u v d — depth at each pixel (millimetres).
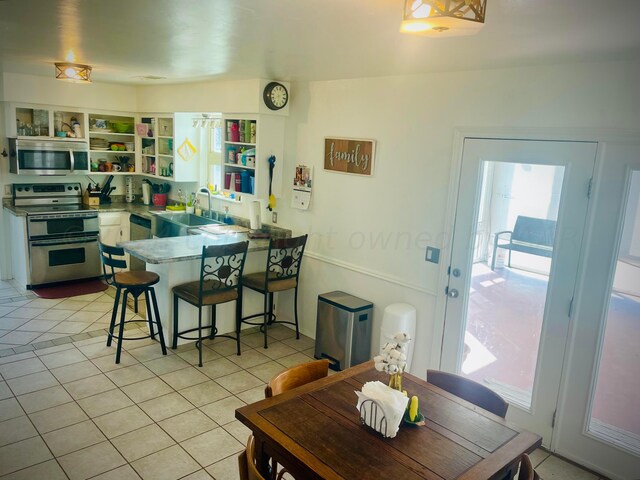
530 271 3264
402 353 2143
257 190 4773
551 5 1726
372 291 4266
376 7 1907
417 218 3857
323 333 4336
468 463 1908
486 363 3553
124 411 3404
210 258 4539
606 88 2805
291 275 4762
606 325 2973
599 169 2885
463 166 3510
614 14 1808
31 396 3521
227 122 5125
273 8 2016
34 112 5773
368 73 3824
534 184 3184
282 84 4652
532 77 3092
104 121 6328
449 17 1486
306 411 2217
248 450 1918
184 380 3887
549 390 3230
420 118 3746
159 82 5500
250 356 4406
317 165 4648
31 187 5984
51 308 5230
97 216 6070
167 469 2838
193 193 6406
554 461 3164
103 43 3076
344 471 1810
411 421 2162
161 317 4480
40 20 2445
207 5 2033
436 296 3771
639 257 2807
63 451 2941
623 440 2971
